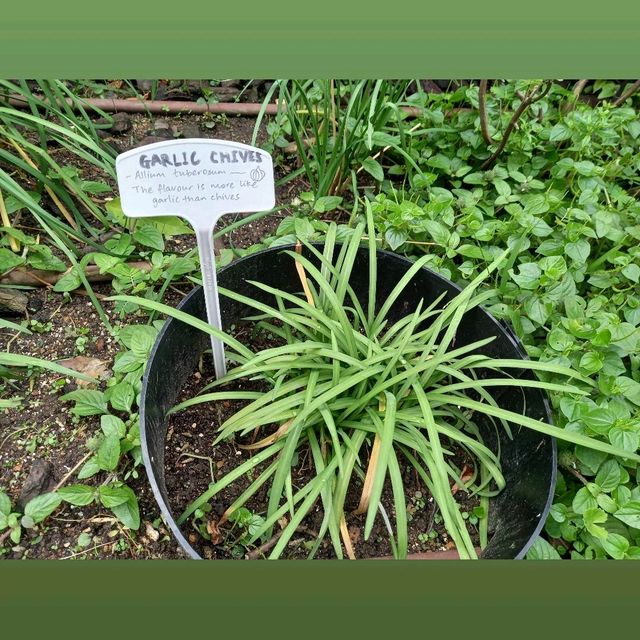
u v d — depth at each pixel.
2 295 1.22
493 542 0.96
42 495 0.93
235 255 1.34
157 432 0.99
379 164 1.50
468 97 1.50
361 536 1.00
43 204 1.38
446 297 1.18
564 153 1.53
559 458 1.03
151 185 0.84
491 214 1.38
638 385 1.03
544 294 1.16
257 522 0.96
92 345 1.22
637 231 1.27
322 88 1.41
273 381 1.09
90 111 1.64
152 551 0.95
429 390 1.15
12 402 1.03
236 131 1.69
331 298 1.02
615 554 0.88
